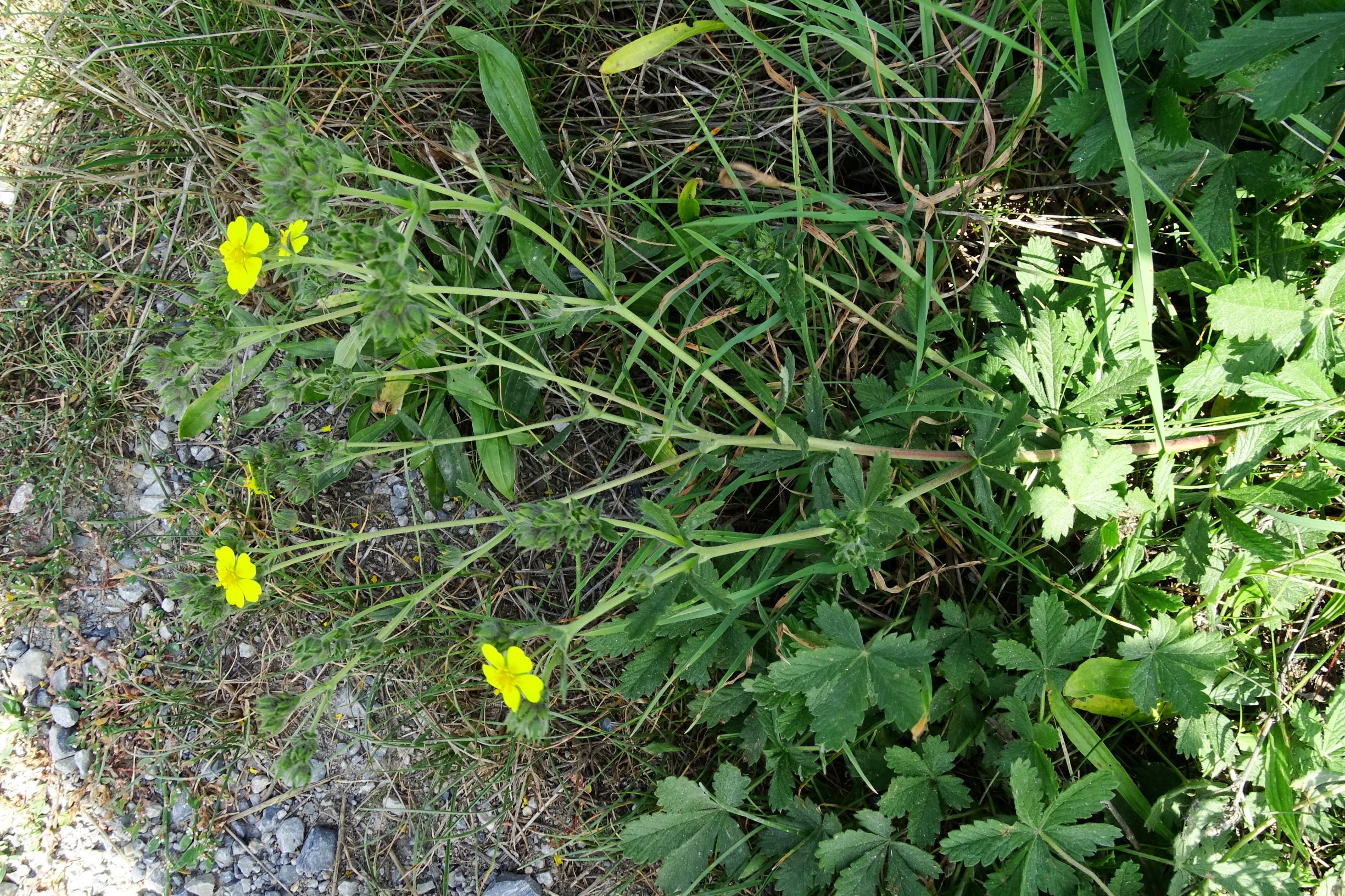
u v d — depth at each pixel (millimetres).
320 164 1598
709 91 2553
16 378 2844
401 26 2627
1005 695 2217
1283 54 1912
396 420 2486
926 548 2387
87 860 2756
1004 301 2234
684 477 2307
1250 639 2303
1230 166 2047
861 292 2459
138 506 2836
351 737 2766
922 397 2199
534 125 2439
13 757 2764
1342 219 2057
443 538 2770
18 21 2857
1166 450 2119
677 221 2580
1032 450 2260
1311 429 2006
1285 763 2104
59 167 2797
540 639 2641
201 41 2713
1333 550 2211
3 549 2811
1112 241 2373
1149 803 2227
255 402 2830
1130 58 2033
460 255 2570
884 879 2252
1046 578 2160
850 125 2287
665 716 2604
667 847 2248
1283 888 2021
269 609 2738
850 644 1904
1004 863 2033
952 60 2334
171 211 2814
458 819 2715
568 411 2730
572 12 2619
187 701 2775
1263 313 1949
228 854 2756
